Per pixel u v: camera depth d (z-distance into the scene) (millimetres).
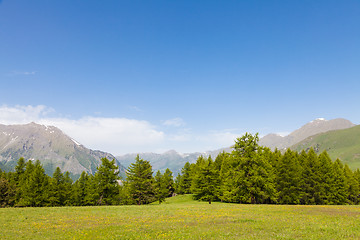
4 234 17547
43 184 59250
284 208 32531
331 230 16734
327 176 58844
